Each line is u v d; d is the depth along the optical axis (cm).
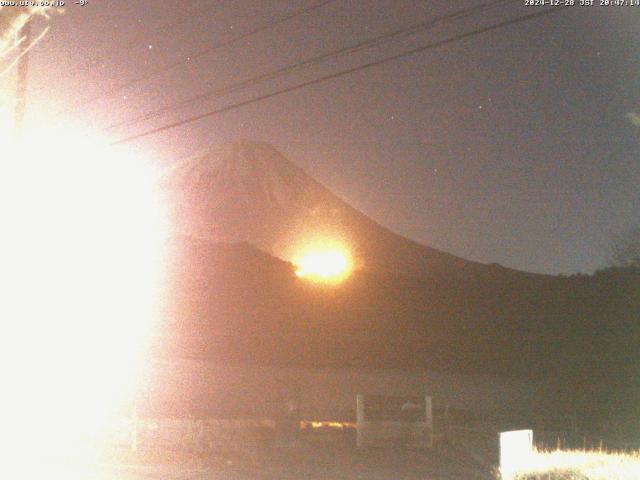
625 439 2659
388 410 2188
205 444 1956
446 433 2255
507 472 1569
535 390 4109
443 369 4900
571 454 1859
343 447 2066
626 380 4197
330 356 4997
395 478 1582
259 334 5153
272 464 1752
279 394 2244
